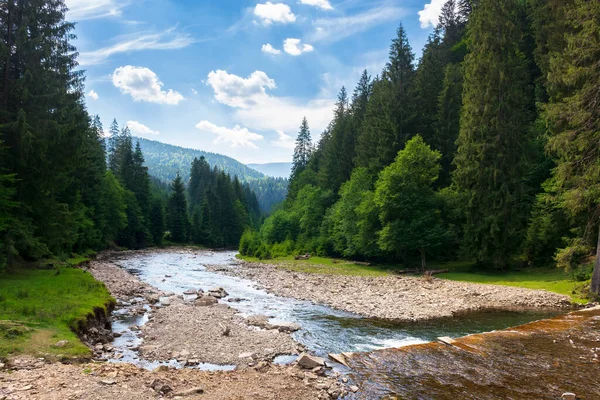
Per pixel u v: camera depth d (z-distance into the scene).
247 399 7.59
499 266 30.28
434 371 9.69
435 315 18.25
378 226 39.12
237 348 12.57
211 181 138.12
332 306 20.83
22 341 10.30
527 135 33.81
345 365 10.20
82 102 42.81
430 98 47.25
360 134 58.25
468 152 31.91
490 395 8.24
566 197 20.81
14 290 16.23
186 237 93.50
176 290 26.17
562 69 23.72
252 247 60.91
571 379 9.06
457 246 37.28
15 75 22.42
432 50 60.06
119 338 13.75
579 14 19.81
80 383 7.63
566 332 13.11
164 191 154.38
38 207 23.55
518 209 31.00
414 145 36.19
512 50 31.70
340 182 60.16
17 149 20.75
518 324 16.39
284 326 15.82
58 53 23.55
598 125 19.00
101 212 54.19
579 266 24.20
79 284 20.22
